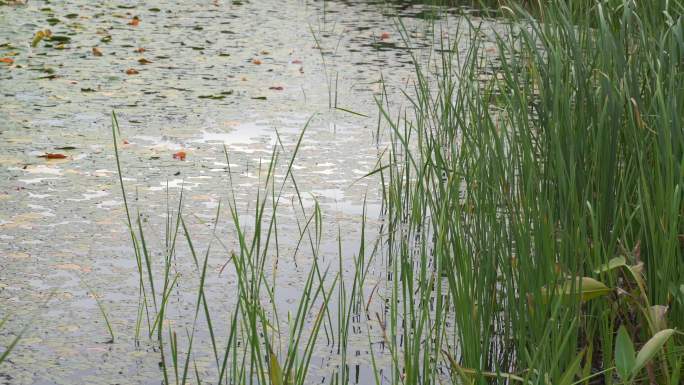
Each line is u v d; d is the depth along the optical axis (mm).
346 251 5059
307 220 5461
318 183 6082
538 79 4012
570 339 3281
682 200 3520
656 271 3352
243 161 6457
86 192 5738
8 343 3969
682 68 3998
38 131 7000
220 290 4539
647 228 3520
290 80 9078
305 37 11320
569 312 3195
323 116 7773
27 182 5883
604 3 4586
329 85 8844
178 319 4238
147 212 5449
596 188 3727
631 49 4199
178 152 6441
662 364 3207
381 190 6012
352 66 9734
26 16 12164
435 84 8797
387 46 10766
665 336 2916
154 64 9602
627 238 3791
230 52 10359
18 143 6660
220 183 5984
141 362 3859
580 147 3748
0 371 3740
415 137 7148
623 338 2938
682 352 3236
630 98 3592
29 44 10328
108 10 13016
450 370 3740
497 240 3846
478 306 3621
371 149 6863
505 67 4422
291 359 3225
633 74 3785
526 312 3631
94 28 11523
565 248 3434
